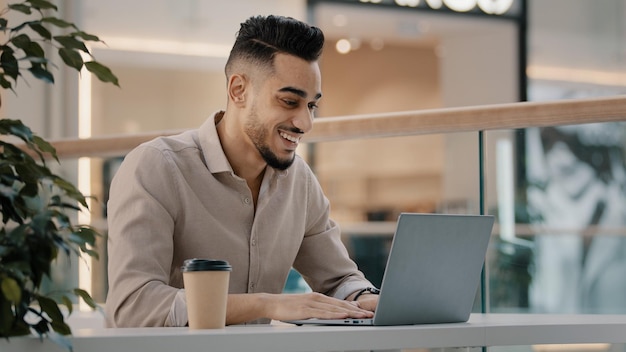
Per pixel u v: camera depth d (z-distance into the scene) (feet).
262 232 7.32
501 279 9.22
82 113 17.87
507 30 25.02
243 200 7.25
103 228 10.90
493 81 25.52
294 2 21.44
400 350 5.50
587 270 10.48
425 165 22.94
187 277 5.40
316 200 7.89
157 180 6.95
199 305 5.35
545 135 9.81
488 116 7.95
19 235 4.56
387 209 23.12
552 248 10.11
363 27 25.96
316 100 6.97
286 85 6.83
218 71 19.90
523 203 9.48
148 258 6.66
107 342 4.62
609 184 10.82
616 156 10.88
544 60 24.76
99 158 10.86
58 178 4.95
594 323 5.79
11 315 4.45
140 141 9.94
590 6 24.45
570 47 24.59
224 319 5.44
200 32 19.79
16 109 15.92
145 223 6.76
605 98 7.59
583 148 10.51
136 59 19.34
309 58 6.88
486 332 5.55
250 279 7.27
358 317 5.96
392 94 33.12
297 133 6.94
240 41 7.06
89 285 10.83
